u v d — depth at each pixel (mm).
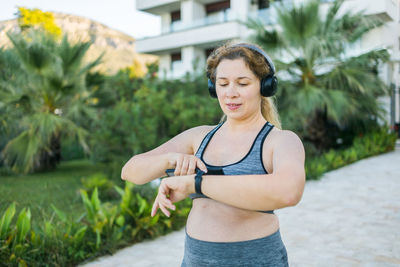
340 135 12461
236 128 1188
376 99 10945
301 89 9602
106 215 3930
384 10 10883
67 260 3285
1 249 3020
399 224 4426
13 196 6461
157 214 4086
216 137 1239
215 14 19078
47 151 10062
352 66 9820
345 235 4082
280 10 9953
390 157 10797
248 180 930
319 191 6480
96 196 4141
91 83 10312
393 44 10883
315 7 9477
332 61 10102
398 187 6629
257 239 1100
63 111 10180
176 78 9984
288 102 9898
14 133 9844
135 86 9555
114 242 3684
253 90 1122
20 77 9406
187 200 4891
